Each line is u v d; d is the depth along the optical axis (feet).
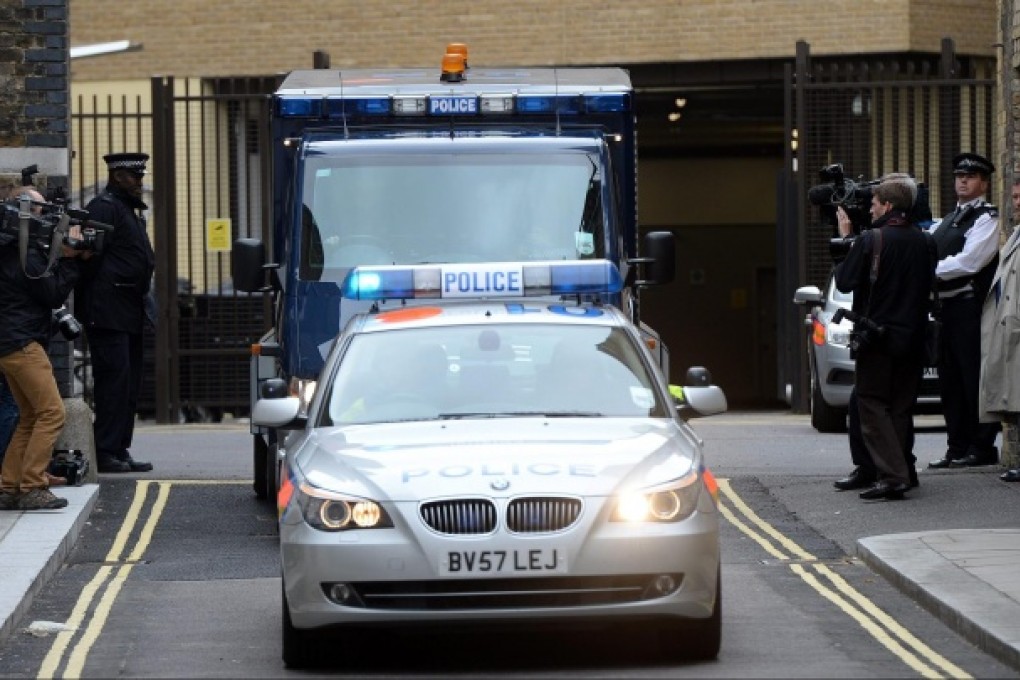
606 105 120.78
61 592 95.61
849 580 95.71
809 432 169.68
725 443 157.48
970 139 199.11
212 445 160.66
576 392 83.51
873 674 74.13
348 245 112.98
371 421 82.07
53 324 118.83
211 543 110.93
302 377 111.04
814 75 207.72
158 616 89.10
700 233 294.25
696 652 76.54
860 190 123.54
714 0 224.12
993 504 114.42
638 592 72.84
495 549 71.67
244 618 88.38
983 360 118.62
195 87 237.25
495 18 229.45
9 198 114.32
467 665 77.30
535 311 88.74
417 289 94.12
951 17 221.66
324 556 72.54
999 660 76.54
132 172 135.23
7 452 114.52
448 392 83.35
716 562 75.00
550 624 72.59
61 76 133.08
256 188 231.50
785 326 203.72
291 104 119.85
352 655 79.56
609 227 114.42
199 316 203.10
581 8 227.40
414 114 120.16
